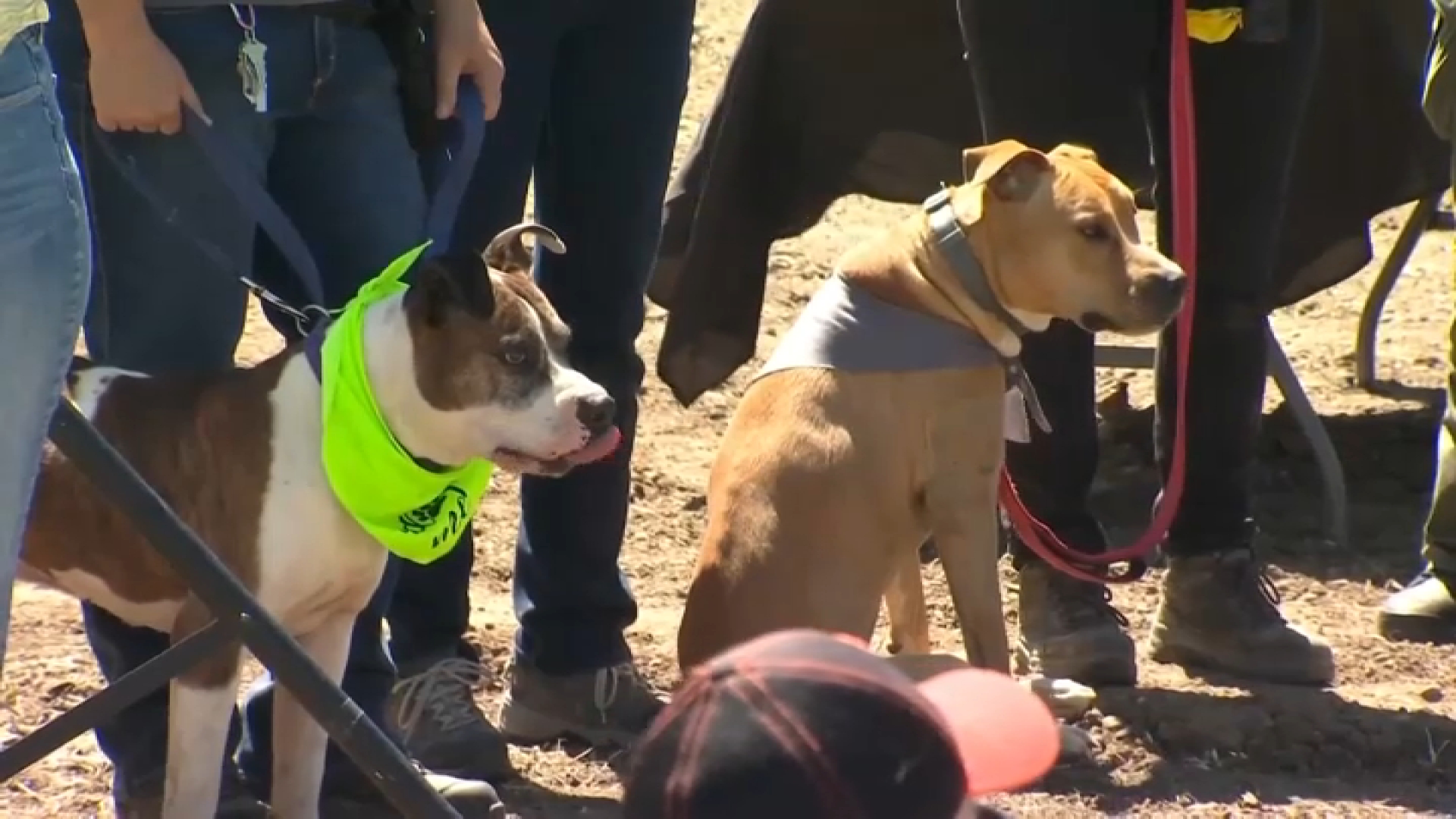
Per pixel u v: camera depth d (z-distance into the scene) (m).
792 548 8.98
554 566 9.28
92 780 8.64
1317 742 9.58
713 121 12.45
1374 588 12.38
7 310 5.50
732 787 3.31
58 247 5.57
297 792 7.61
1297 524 13.45
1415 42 13.86
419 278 7.02
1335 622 11.72
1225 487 10.54
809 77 12.66
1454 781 9.38
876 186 13.42
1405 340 17.38
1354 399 15.80
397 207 7.88
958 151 13.35
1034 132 9.94
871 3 12.48
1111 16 9.79
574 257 9.15
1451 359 11.31
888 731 3.40
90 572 7.35
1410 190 14.34
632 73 8.95
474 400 7.04
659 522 12.84
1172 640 10.70
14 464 5.59
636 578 11.98
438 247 7.73
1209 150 10.10
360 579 7.27
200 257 7.60
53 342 5.62
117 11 6.86
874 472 9.10
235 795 8.07
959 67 12.93
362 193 7.79
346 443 6.97
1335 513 13.12
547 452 7.11
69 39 7.39
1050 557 9.85
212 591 5.66
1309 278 14.41
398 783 5.66
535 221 9.38
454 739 8.84
